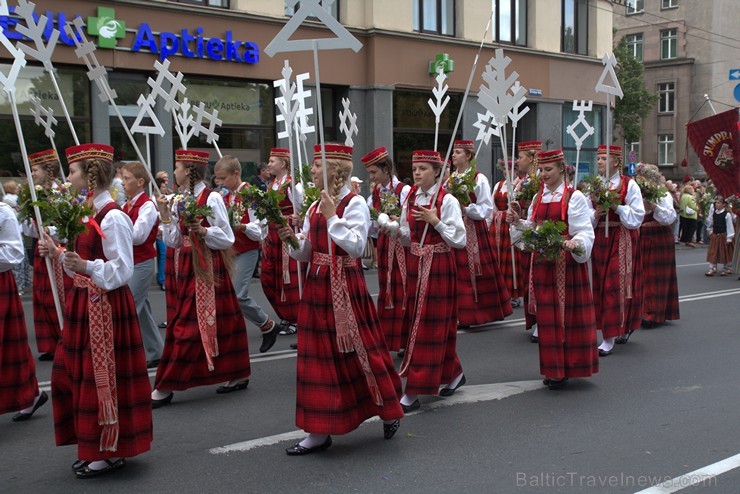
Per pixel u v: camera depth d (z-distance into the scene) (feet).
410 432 15.98
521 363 22.25
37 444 15.49
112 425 13.04
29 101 44.27
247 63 52.44
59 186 17.43
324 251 14.40
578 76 75.25
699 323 28.50
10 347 16.38
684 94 135.33
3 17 41.73
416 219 17.52
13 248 16.01
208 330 18.03
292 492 12.89
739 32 130.93
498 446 15.10
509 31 69.62
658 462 14.20
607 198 22.47
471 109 66.03
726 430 16.05
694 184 68.95
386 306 22.89
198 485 13.20
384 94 59.77
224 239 18.15
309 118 56.29
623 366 21.79
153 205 20.18
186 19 49.60
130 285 20.51
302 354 14.34
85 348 13.01
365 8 59.06
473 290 26.40
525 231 18.52
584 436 15.67
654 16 137.90
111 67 46.50
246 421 16.81
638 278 24.38
